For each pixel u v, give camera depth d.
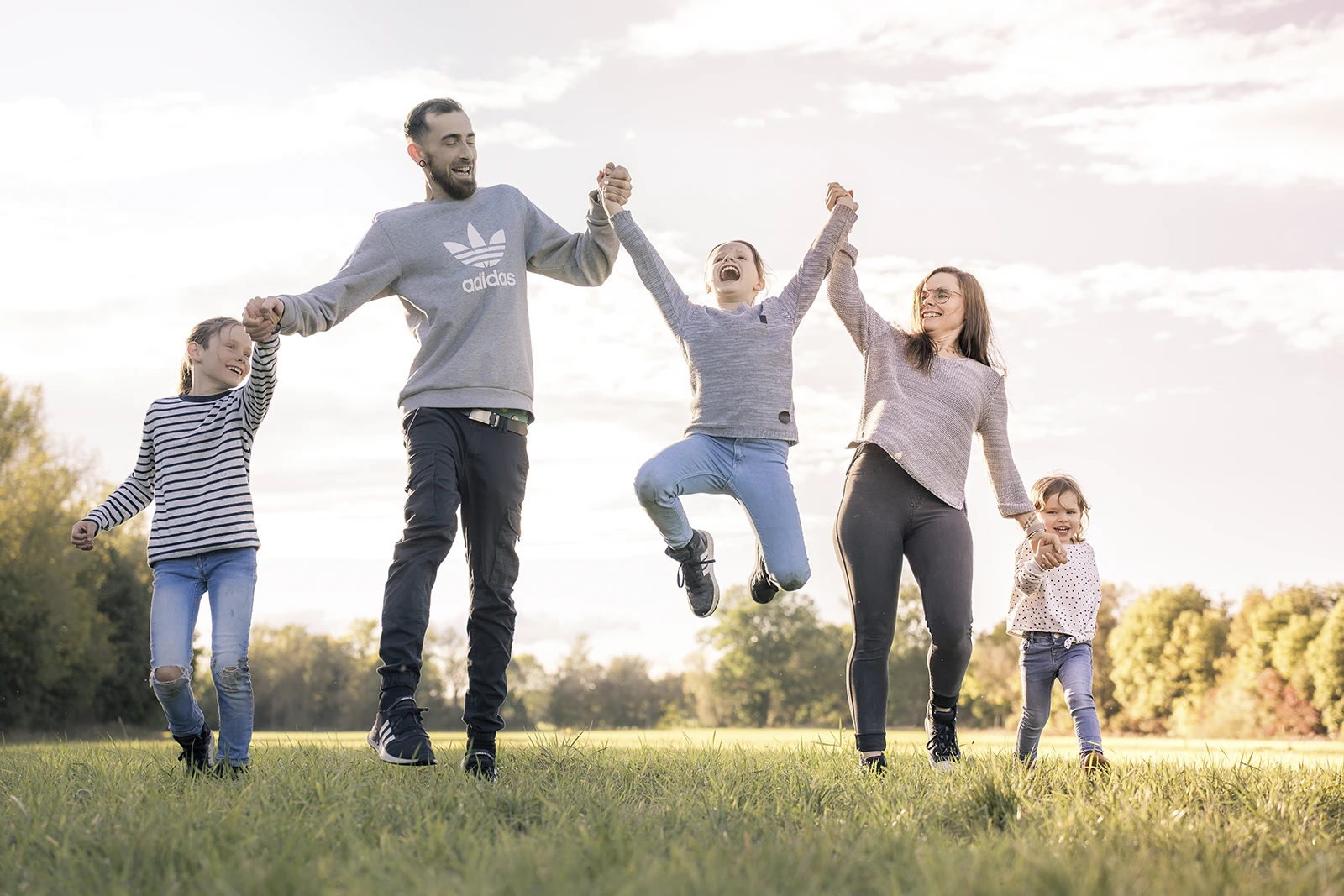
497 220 4.36
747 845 2.31
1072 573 5.26
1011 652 55.25
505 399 4.08
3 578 31.75
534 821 2.92
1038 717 5.34
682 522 4.54
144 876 2.21
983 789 3.21
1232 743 12.63
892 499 4.57
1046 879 2.00
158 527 4.18
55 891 2.16
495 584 4.03
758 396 4.46
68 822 2.75
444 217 4.31
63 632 33.38
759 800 3.19
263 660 65.50
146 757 4.80
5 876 2.25
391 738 3.66
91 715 36.38
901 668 55.22
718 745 5.84
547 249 4.50
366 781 3.48
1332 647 45.59
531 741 4.94
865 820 2.90
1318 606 48.25
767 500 4.42
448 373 4.06
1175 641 54.84
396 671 3.76
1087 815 2.90
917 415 4.65
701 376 4.54
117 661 37.16
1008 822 2.86
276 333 3.92
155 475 4.40
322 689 65.75
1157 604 56.00
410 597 3.83
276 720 64.19
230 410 4.22
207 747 4.19
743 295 4.86
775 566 4.43
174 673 3.97
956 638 4.52
